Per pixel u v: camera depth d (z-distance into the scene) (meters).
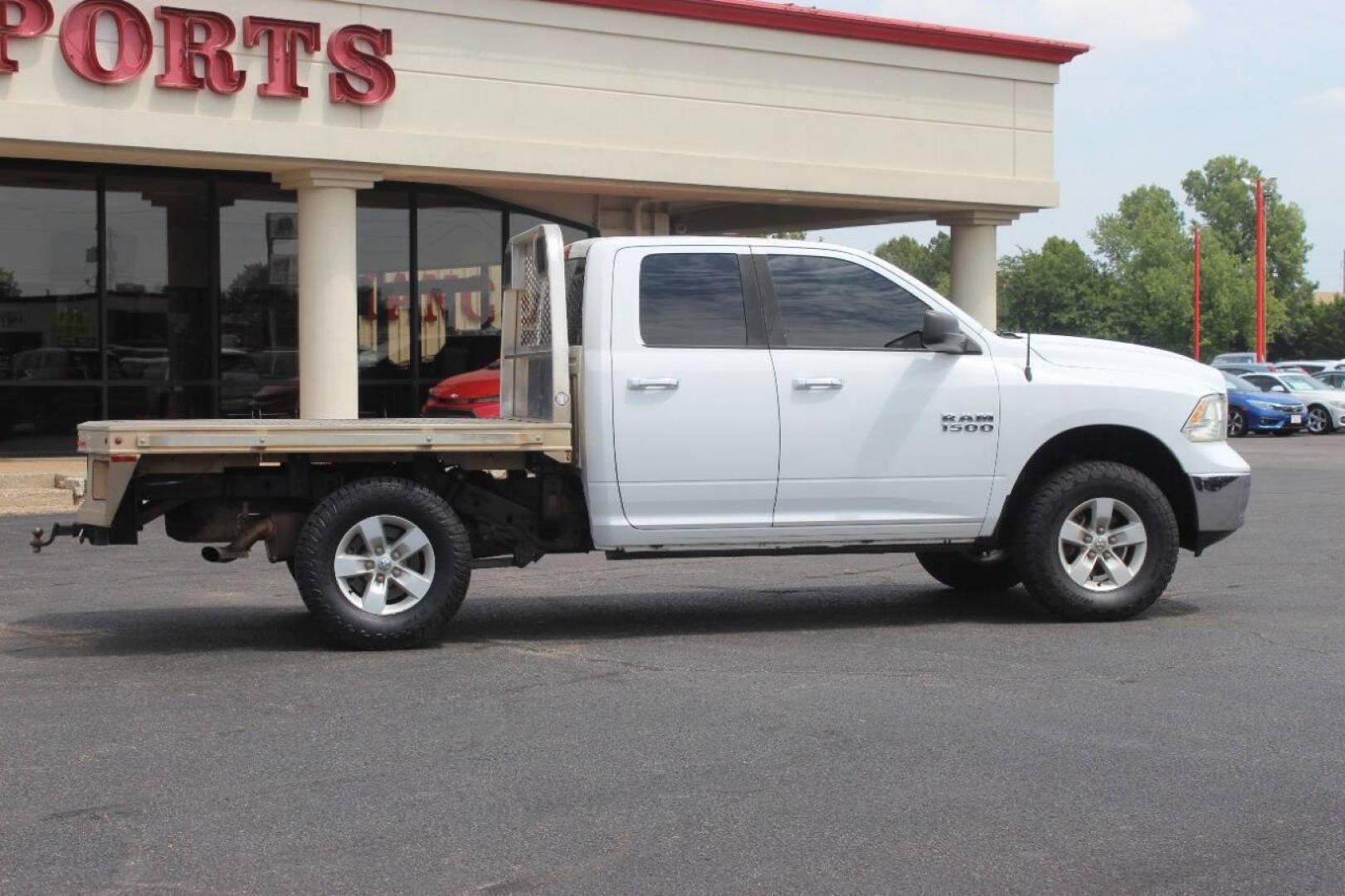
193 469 8.27
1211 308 110.88
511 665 8.05
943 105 22.52
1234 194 131.00
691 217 26.88
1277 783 5.80
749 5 20.72
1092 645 8.56
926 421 9.11
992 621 9.45
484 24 19.06
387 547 8.45
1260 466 24.20
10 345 20.09
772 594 10.71
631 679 7.67
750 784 5.78
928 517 9.17
